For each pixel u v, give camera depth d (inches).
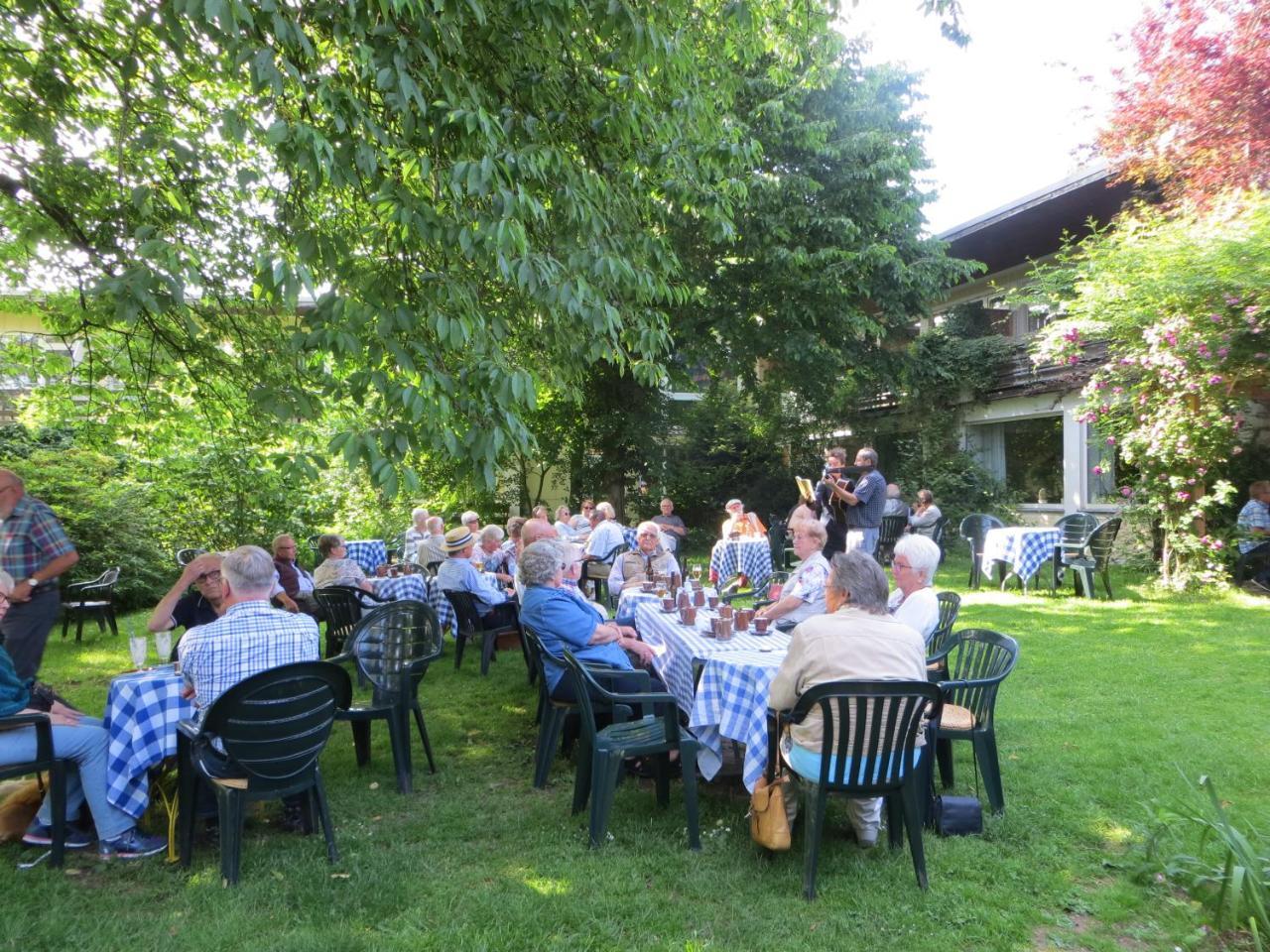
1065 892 116.6
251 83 131.9
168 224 182.7
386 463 127.0
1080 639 274.4
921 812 122.4
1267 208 311.1
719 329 522.3
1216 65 363.3
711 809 149.0
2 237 210.7
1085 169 470.3
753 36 231.8
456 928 108.7
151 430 271.1
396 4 133.1
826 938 106.0
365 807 153.8
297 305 139.3
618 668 163.9
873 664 116.4
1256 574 348.5
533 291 146.2
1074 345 365.7
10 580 132.3
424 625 167.9
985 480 565.0
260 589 134.6
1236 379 321.1
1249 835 127.9
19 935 107.0
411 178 159.0
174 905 116.1
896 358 578.6
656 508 653.9
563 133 184.5
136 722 128.4
